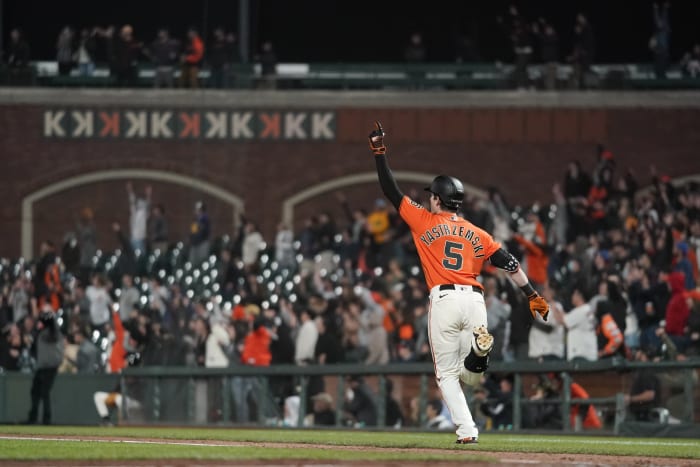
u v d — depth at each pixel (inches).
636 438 1845.5
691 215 3196.4
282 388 2479.1
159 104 4281.5
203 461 885.8
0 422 2824.8
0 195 4284.0
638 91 4111.7
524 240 2731.3
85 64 4365.2
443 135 4217.5
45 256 3494.1
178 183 4269.2
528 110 4178.2
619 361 1996.8
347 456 931.3
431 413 2274.9
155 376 2706.7
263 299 3272.6
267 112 4269.2
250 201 4252.0
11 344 3041.3
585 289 2529.5
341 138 4252.0
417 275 3447.3
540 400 2117.4
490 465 872.9
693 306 2193.7
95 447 1093.1
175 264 3900.1
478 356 1108.5
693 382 1903.3
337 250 3676.2
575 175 3592.5
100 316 3324.3
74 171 4284.0
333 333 2566.4
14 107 4303.6
